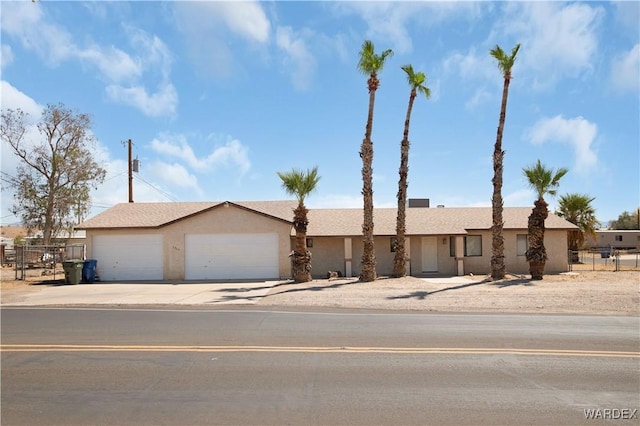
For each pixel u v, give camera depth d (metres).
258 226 26.22
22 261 26.75
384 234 28.02
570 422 5.54
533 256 23.06
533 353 8.73
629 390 6.68
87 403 6.13
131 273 26.20
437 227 28.97
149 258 26.27
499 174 23.61
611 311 14.48
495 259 23.69
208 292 20.25
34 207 41.59
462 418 5.63
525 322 12.34
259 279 25.73
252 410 5.86
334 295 18.27
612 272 27.84
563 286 20.03
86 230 26.28
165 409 5.90
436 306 15.61
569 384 6.92
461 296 17.56
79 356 8.52
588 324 12.02
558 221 29.91
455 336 10.34
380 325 11.82
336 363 8.01
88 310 14.96
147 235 26.36
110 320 12.71
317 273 28.50
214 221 26.25
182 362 8.09
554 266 29.23
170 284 24.02
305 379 7.12
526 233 29.45
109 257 26.27
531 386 6.82
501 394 6.48
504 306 15.52
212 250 26.19
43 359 8.30
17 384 6.92
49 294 19.95
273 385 6.83
